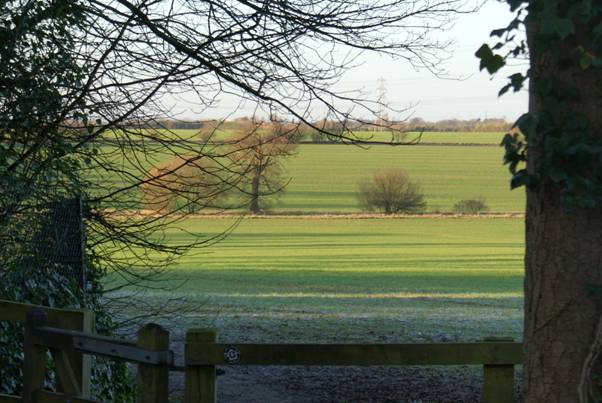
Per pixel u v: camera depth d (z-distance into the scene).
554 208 5.39
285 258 78.69
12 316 7.80
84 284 11.71
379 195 129.50
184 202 12.73
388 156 182.88
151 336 6.23
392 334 30.61
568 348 5.36
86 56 11.86
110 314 13.40
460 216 126.00
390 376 19.70
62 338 6.95
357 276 63.81
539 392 5.47
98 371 11.34
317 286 55.94
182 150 12.41
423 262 76.38
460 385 18.47
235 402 16.67
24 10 10.96
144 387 6.30
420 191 145.50
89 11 11.46
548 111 5.24
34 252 11.13
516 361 6.86
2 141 11.83
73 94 11.87
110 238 12.84
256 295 48.84
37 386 7.21
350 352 6.92
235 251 84.81
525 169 5.39
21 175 11.57
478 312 40.50
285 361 6.91
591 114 5.21
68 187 12.38
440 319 36.69
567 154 5.12
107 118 12.09
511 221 121.44
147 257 13.34
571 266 5.35
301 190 144.38
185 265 70.94
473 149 195.88
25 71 11.54
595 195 5.09
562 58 5.23
